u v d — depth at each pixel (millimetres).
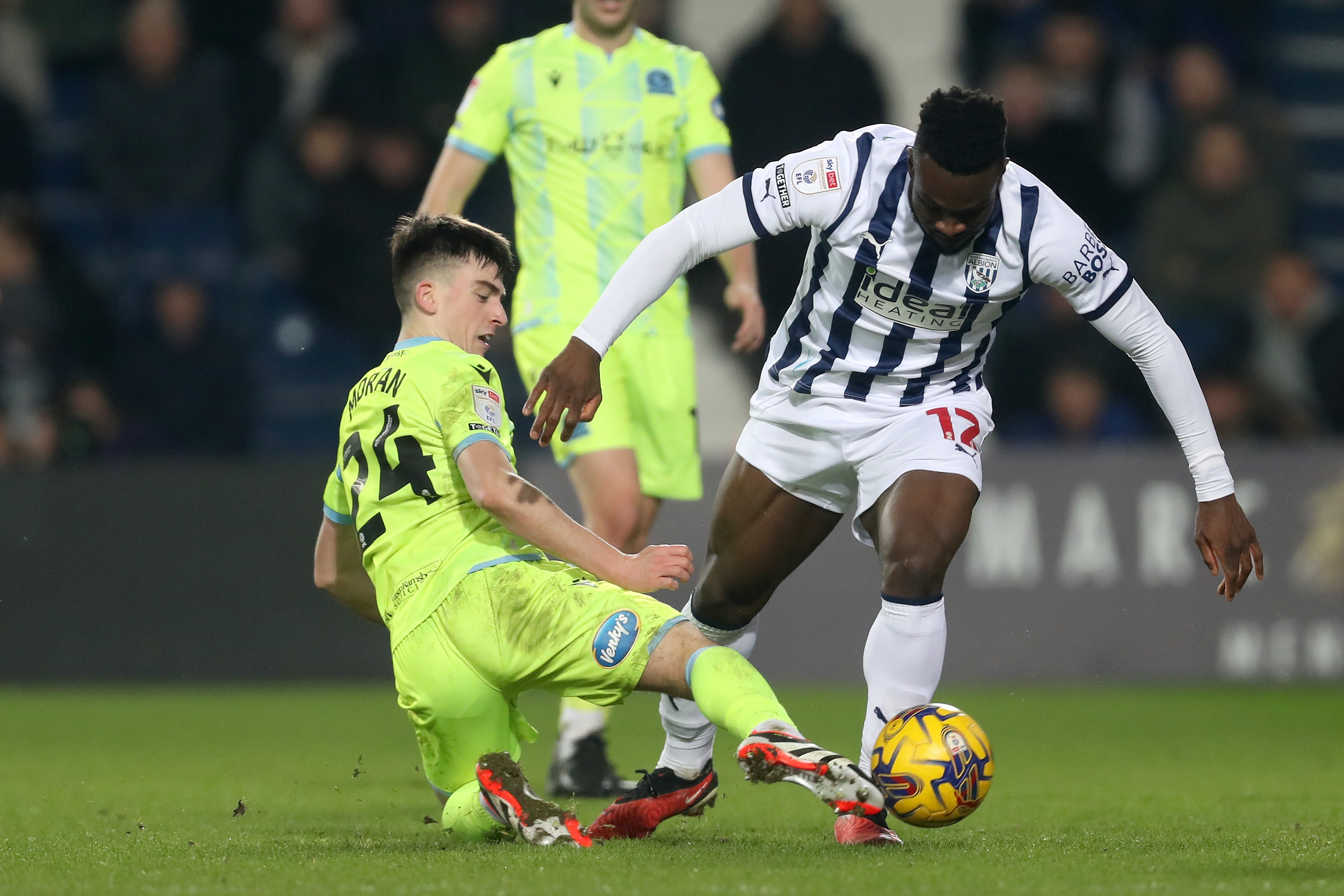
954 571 35031
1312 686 34812
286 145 42938
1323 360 41719
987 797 17688
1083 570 34875
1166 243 43000
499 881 10328
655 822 13430
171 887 10297
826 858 11641
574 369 13078
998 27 47844
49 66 48438
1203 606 34812
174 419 40594
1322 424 41594
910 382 13695
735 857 11664
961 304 13242
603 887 10008
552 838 12102
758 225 13289
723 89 42781
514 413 39750
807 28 42500
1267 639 34844
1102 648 34781
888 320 13469
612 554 12344
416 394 12875
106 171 45250
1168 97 45750
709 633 14805
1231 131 42656
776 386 14188
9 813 16000
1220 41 47875
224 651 35562
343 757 22828
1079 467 34969
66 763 22016
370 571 13117
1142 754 23469
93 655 35688
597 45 20188
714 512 14477
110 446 40219
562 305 19781
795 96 42469
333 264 41125
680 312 20188
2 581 35844
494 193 41438
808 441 13953
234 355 41125
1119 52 47406
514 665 12242
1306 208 49562
